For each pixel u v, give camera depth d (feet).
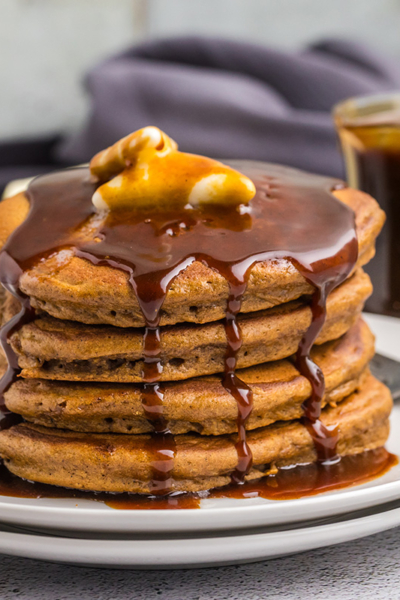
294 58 3.60
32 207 1.43
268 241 1.36
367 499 1.29
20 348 1.37
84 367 1.36
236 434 1.39
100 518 1.26
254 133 3.11
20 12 4.41
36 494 1.36
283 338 1.39
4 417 1.40
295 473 1.40
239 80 3.37
